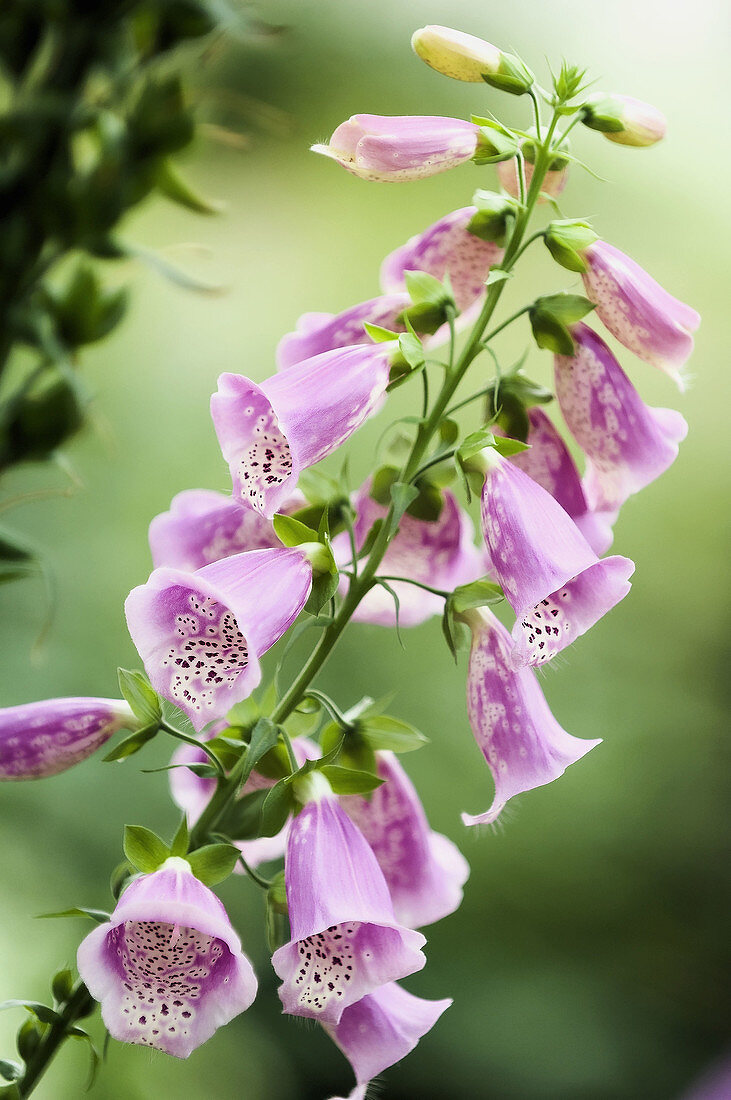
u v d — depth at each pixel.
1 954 2.09
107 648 2.84
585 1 4.72
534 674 1.04
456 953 3.12
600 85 4.70
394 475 1.04
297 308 4.15
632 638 3.59
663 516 3.89
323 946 1.00
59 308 1.15
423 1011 1.04
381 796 1.06
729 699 3.58
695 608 3.71
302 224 4.33
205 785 1.09
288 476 1.01
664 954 3.20
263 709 1.04
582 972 3.13
